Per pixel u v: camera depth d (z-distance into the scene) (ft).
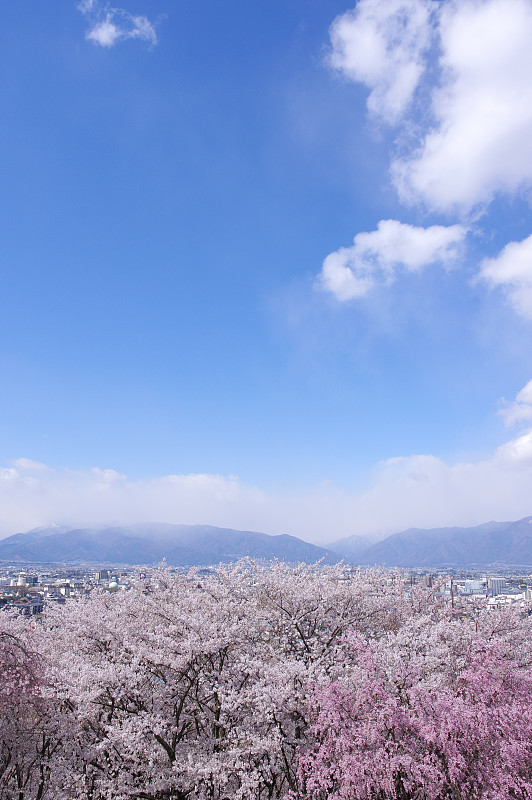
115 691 40.98
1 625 41.68
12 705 38.47
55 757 40.68
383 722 32.78
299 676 39.17
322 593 51.83
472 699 36.27
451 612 57.88
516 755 31.35
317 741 37.45
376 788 30.89
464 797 31.12
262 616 50.60
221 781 36.22
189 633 43.62
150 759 38.11
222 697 38.91
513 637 49.70
